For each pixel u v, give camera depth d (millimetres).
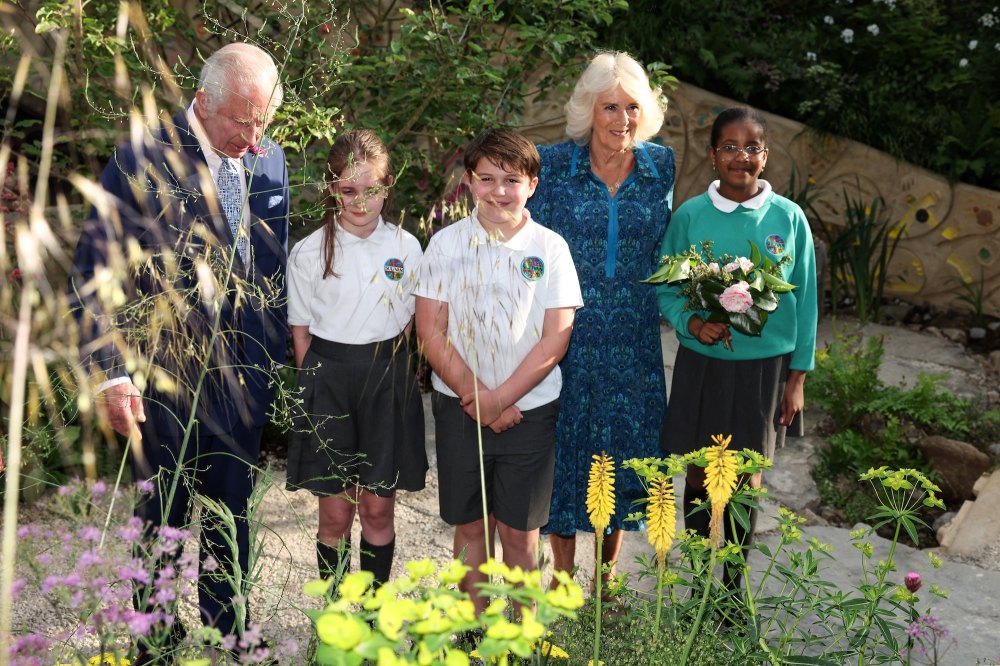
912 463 4844
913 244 6770
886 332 6457
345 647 1245
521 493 2848
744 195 3100
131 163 2426
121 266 1749
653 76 4816
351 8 5039
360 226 2859
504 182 2703
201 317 2309
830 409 5273
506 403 2721
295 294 2912
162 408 2584
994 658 3164
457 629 1310
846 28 7387
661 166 3176
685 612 2352
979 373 5859
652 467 2219
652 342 3262
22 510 2783
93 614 1572
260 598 2793
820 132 6770
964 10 7555
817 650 3045
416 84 4832
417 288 2760
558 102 6453
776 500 4516
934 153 6660
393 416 2930
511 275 2742
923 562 3871
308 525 3832
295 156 4656
